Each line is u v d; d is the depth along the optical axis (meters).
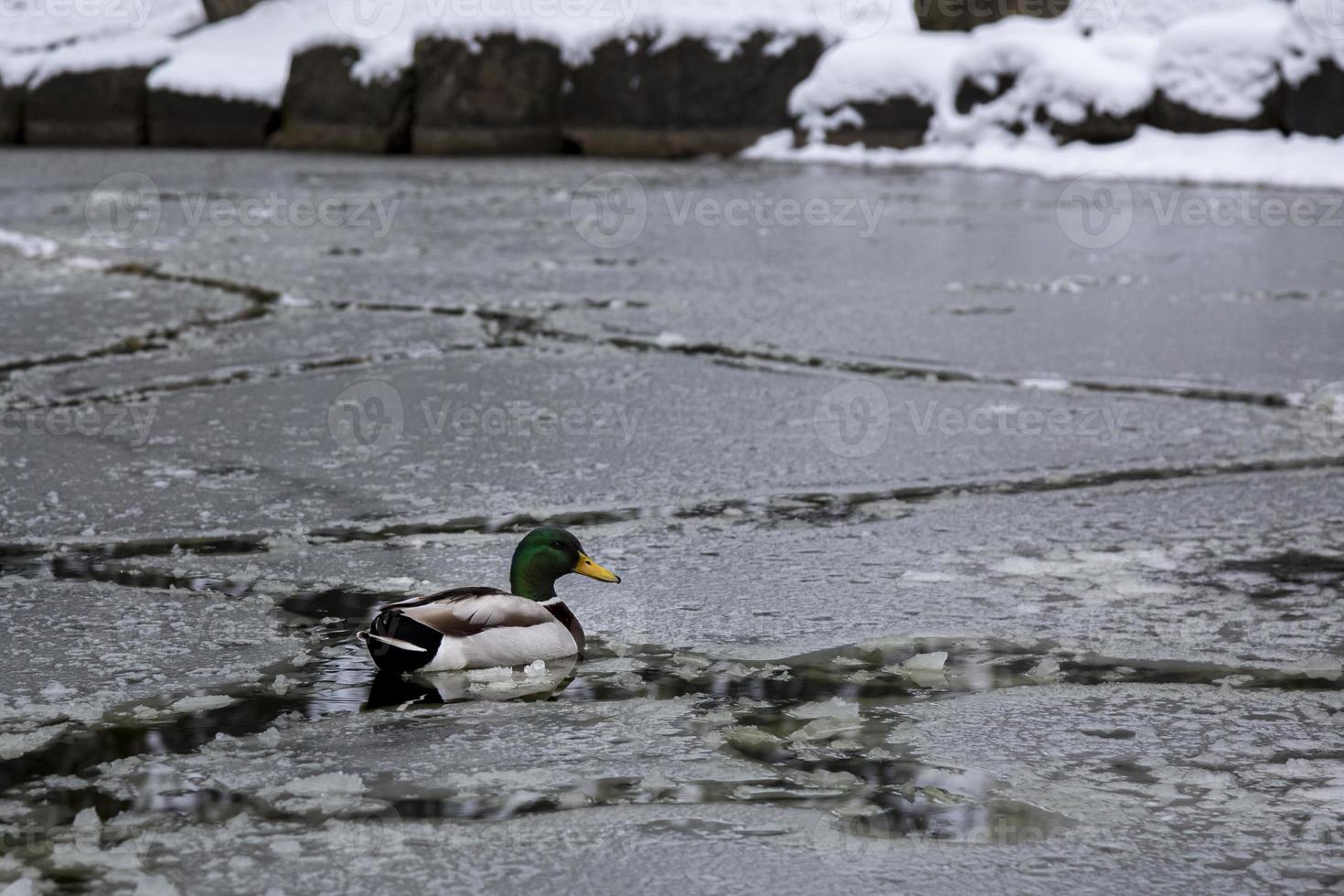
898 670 9.45
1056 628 10.21
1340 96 38.56
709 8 45.94
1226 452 14.85
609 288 23.95
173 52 52.22
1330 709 8.88
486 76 46.34
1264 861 7.05
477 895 6.71
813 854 7.09
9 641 9.81
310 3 54.69
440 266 26.02
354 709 8.75
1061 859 7.05
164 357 18.80
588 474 13.97
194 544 11.85
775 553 11.80
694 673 9.38
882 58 44.50
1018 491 13.55
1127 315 21.88
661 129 45.81
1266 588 11.03
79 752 8.16
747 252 27.94
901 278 25.12
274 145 49.56
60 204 35.06
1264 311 22.22
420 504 12.96
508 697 8.95
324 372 18.05
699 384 17.59
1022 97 42.41
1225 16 40.91
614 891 6.75
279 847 7.11
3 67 52.31
